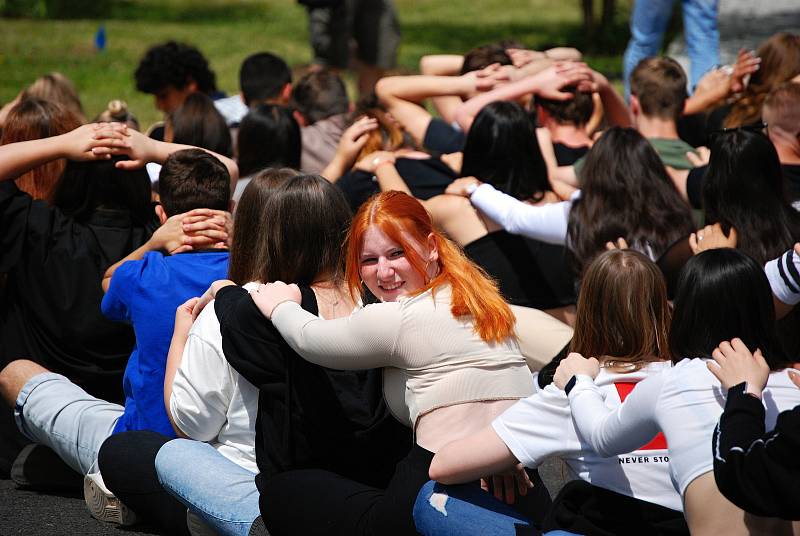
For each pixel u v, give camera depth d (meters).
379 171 11.52
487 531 6.05
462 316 6.37
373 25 25.62
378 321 6.30
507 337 6.46
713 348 5.79
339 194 7.20
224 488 7.10
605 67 32.94
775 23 22.45
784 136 10.14
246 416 7.38
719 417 5.50
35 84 13.02
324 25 25.42
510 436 6.04
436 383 6.30
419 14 45.53
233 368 7.18
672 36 28.05
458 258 6.54
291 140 11.62
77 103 13.15
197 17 42.84
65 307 8.83
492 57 12.85
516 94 11.62
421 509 6.24
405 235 6.45
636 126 11.73
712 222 8.71
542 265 10.07
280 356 6.79
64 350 9.01
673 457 5.58
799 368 5.92
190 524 7.47
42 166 9.56
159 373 8.05
